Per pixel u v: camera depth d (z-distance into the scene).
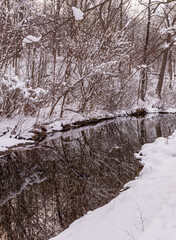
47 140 11.09
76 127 13.92
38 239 4.16
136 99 22.17
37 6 7.63
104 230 3.34
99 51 12.69
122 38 12.63
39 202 5.59
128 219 3.46
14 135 10.45
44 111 13.47
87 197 5.62
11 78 7.77
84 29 11.46
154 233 2.50
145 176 5.27
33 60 11.16
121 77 15.46
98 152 9.42
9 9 6.41
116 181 6.46
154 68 29.38
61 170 7.67
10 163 8.34
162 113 21.89
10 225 4.71
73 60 12.61
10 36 7.22
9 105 10.34
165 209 3.00
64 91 12.23
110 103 17.56
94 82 13.74
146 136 12.01
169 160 5.99
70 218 4.74
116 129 13.89
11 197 5.99
